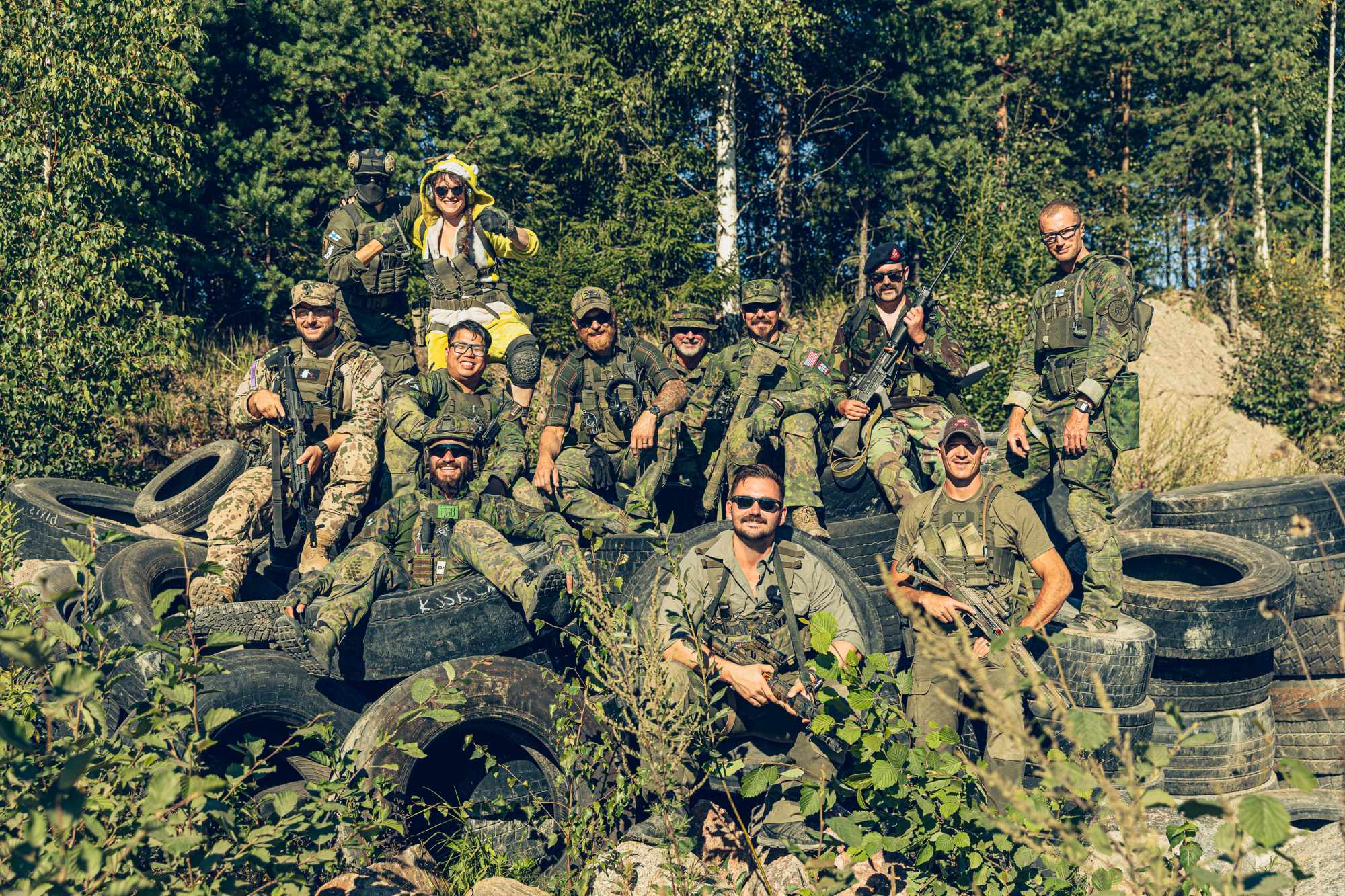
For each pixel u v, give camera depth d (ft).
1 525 22.31
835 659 13.42
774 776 13.35
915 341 22.12
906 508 17.38
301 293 20.15
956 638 12.35
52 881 9.30
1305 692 24.12
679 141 59.82
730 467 22.44
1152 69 79.56
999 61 72.59
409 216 26.08
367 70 52.65
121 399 36.32
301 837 12.75
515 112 58.65
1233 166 83.41
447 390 20.81
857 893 13.93
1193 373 66.23
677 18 55.11
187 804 10.89
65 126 35.45
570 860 15.08
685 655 14.87
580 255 48.91
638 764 16.10
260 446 20.83
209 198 51.24
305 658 16.97
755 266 73.92
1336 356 58.34
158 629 11.78
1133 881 10.18
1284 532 26.43
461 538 18.07
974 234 39.34
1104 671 19.44
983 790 12.60
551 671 17.03
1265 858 14.43
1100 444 20.24
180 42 45.29
